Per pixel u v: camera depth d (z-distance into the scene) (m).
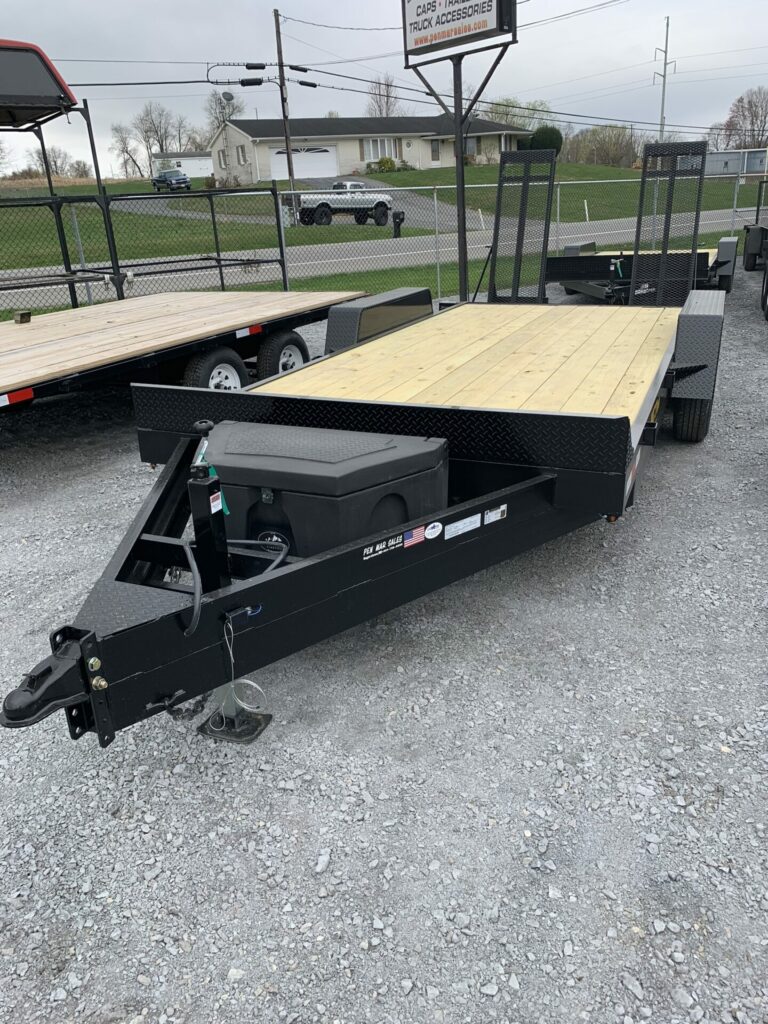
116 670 1.96
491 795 2.23
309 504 2.47
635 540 3.78
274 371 6.82
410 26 8.14
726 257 10.80
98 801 2.28
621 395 3.17
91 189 35.66
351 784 2.29
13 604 3.42
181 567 2.48
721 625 3.03
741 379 6.91
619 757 2.35
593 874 1.96
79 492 4.86
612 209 29.70
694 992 1.67
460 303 6.17
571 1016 1.63
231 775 2.36
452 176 46.97
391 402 3.01
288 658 2.92
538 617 3.14
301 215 26.31
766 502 4.17
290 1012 1.67
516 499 2.76
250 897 1.95
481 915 1.87
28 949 1.84
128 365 5.36
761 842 2.03
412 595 2.60
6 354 5.52
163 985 1.74
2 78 7.36
